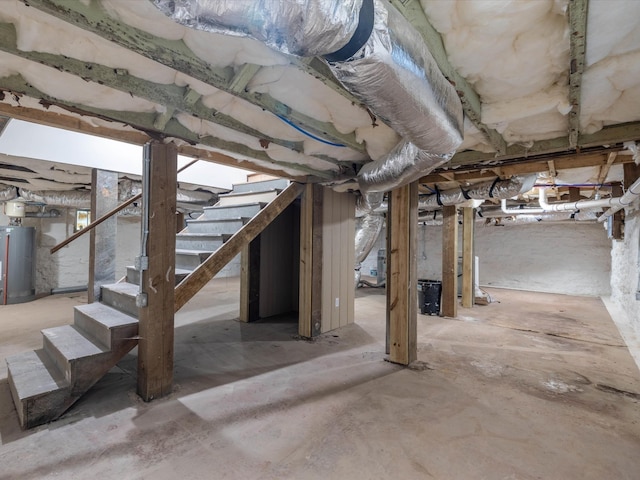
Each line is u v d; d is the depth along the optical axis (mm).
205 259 2969
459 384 2596
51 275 6301
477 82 1650
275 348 3449
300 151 2652
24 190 5230
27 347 3293
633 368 2928
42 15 1152
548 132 2178
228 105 1928
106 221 3416
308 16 830
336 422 2057
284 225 5086
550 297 6613
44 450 1771
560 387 2549
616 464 1686
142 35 1189
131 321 2461
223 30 881
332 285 4109
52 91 1642
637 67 1408
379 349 3418
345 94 1558
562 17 1192
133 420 2064
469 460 1711
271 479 1577
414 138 1622
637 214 4113
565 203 4586
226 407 2232
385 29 1003
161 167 2322
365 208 4344
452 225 4777
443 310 4852
